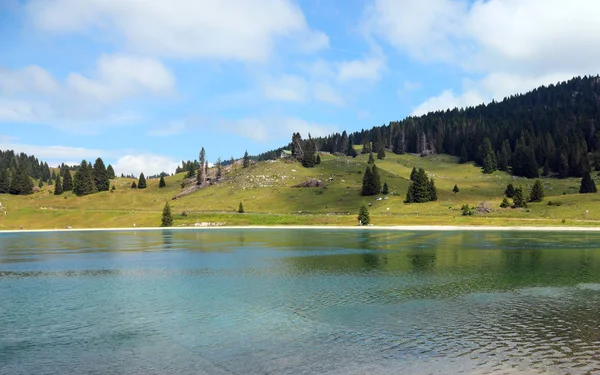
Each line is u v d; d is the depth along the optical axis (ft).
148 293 135.74
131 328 98.43
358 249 253.65
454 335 90.17
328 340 88.28
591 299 121.08
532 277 155.43
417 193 591.78
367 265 189.16
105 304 121.39
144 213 613.11
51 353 83.05
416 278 155.84
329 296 128.26
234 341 88.63
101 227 561.43
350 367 73.97
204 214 589.73
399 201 609.83
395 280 152.46
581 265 182.29
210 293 134.62
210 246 289.33
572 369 71.77
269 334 92.89
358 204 621.72
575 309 110.32
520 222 437.17
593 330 92.68
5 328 98.84
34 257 232.73
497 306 113.91
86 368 75.77
